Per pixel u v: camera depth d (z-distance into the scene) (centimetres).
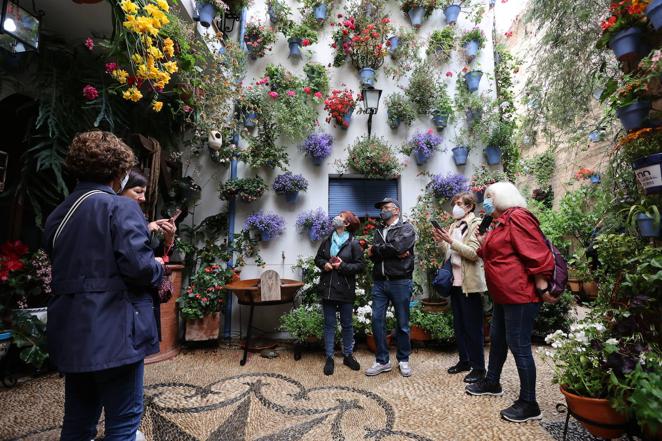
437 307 407
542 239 219
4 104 334
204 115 379
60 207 139
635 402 154
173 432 215
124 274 129
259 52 450
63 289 126
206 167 444
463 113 488
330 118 445
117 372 129
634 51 202
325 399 263
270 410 245
